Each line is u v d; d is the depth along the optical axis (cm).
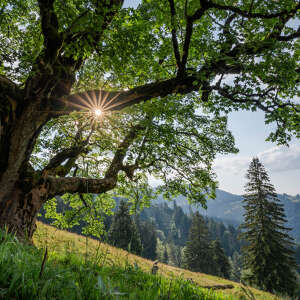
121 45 543
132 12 580
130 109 795
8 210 549
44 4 465
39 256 236
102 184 789
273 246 2539
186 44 531
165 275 354
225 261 4481
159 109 809
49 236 254
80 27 471
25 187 581
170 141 945
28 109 555
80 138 973
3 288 137
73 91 809
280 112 639
